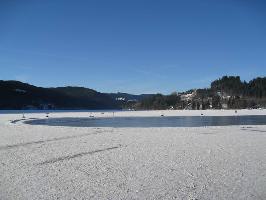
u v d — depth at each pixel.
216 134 31.72
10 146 24.31
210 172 15.87
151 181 14.38
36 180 14.48
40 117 80.75
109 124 53.16
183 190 13.17
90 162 18.09
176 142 25.95
